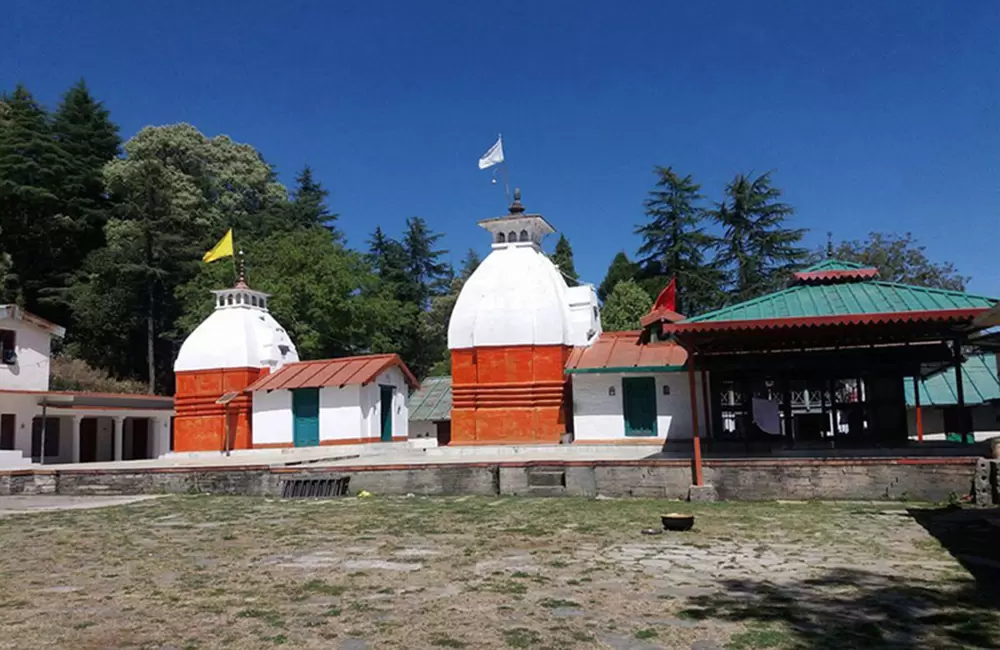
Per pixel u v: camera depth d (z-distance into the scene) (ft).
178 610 24.61
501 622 22.57
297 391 94.07
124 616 23.99
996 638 20.16
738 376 65.51
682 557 31.91
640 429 76.13
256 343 100.83
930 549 32.17
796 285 58.34
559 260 176.35
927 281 162.09
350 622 22.84
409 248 220.02
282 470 60.95
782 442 66.28
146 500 59.57
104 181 169.37
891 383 62.18
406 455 81.51
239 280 104.17
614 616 23.03
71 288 153.48
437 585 27.53
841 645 19.88
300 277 139.74
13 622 23.48
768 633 20.94
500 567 30.55
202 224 173.17
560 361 81.61
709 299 164.96
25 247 158.20
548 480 55.01
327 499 57.06
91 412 109.19
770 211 166.50
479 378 82.99
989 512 40.60
